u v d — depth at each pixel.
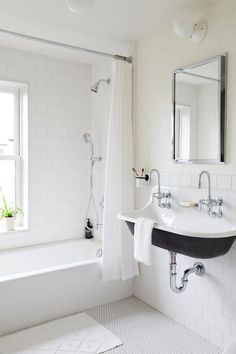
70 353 1.98
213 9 2.07
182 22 2.05
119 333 2.22
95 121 3.38
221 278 2.05
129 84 2.70
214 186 2.07
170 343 2.11
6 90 3.14
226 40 1.98
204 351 2.02
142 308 2.61
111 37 2.65
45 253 3.05
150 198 2.52
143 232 1.93
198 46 2.17
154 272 2.61
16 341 2.09
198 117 2.17
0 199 3.20
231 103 1.96
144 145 2.68
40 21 2.35
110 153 2.64
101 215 3.30
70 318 2.40
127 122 2.68
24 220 3.21
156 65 2.54
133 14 2.23
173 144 2.36
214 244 1.66
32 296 2.27
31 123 3.10
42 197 3.19
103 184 3.27
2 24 2.41
